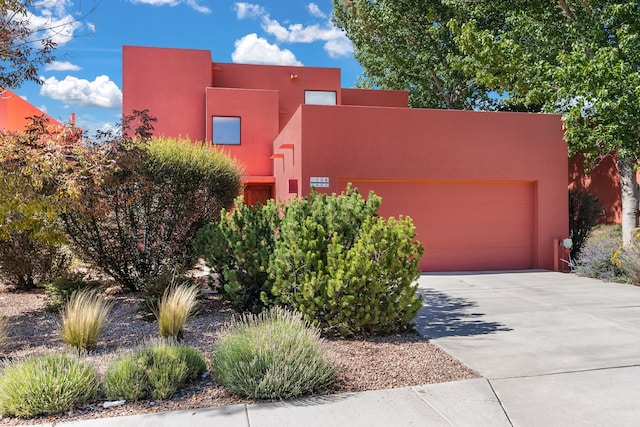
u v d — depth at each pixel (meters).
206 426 3.94
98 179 7.49
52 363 4.66
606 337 6.64
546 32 16.58
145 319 7.55
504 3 18.48
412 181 13.31
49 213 7.48
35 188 7.22
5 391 4.28
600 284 11.25
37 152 7.21
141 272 9.86
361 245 6.71
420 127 13.09
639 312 8.25
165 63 20.50
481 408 4.29
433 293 10.16
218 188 10.34
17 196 7.03
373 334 6.73
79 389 4.41
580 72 13.28
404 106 23.44
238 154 19.77
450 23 18.56
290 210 7.29
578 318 7.83
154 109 20.33
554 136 13.77
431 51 24.83
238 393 4.60
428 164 13.12
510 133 13.51
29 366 4.56
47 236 8.82
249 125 19.89
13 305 8.91
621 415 4.16
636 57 13.61
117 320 7.57
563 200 13.82
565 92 14.08
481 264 13.66
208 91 19.64
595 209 14.53
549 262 13.73
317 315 6.73
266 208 8.29
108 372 4.68
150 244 9.80
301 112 12.59
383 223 6.93
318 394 4.62
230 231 8.08
